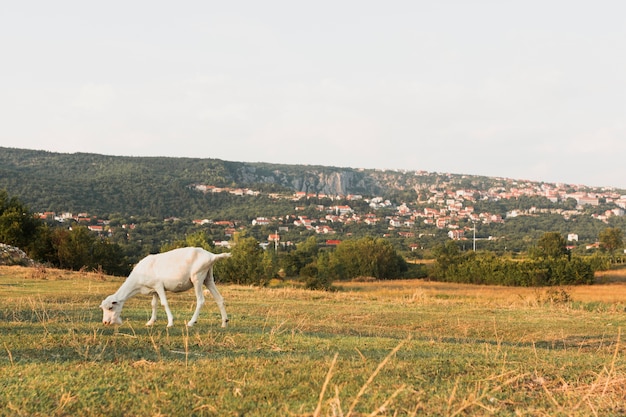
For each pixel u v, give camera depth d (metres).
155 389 6.46
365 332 12.73
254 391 6.51
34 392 6.13
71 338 9.16
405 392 6.64
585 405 6.52
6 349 8.19
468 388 6.98
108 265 49.53
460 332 14.85
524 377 7.74
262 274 46.56
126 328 10.84
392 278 80.38
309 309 18.12
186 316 14.08
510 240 145.00
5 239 45.72
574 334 14.65
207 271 11.55
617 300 28.39
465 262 67.25
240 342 9.51
